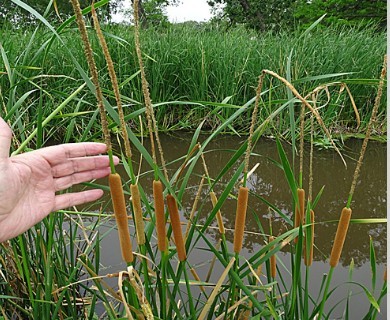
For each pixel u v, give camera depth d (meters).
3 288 1.58
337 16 10.38
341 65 4.57
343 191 3.03
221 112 4.55
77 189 2.88
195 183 3.15
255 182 3.21
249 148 0.94
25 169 1.12
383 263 2.13
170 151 3.87
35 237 1.45
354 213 2.69
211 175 3.32
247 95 4.62
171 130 4.55
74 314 1.44
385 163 3.59
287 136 4.13
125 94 4.47
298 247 1.00
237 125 4.62
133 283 0.86
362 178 3.27
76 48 4.33
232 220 2.54
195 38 5.05
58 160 1.18
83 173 1.22
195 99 4.64
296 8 11.95
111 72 0.82
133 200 0.91
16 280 1.49
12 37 4.34
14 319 1.56
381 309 1.74
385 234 2.41
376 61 4.59
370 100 4.57
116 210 0.87
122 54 4.55
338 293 1.86
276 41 5.26
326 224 2.54
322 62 4.54
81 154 1.21
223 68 4.67
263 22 12.31
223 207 2.72
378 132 4.40
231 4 12.86
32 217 1.14
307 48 4.76
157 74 4.51
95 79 0.80
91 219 2.43
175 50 4.74
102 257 2.08
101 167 1.24
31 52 3.81
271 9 12.47
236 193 2.95
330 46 4.82
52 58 4.09
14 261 1.48
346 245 2.31
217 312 1.38
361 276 2.00
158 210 0.93
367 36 5.33
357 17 10.43
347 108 4.56
